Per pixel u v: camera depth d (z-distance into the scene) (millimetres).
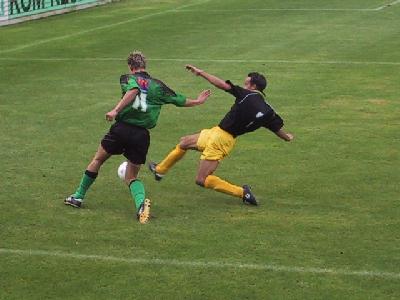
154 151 16094
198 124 18453
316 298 9430
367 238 11336
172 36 32500
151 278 9969
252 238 11312
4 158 15453
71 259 10547
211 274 10086
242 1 45125
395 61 26469
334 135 17234
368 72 24656
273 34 32750
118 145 12195
